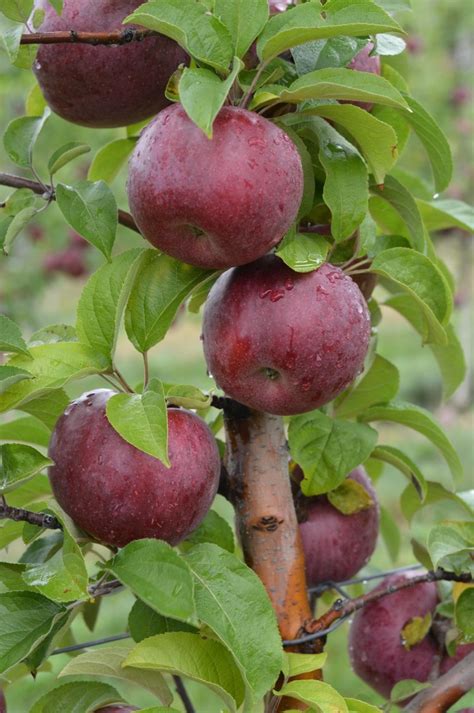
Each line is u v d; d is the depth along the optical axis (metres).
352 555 1.31
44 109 1.34
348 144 1.20
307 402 1.18
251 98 1.17
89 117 1.25
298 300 1.16
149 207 1.14
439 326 1.21
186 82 1.11
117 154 1.33
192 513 1.16
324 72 1.14
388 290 1.33
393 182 1.25
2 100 3.84
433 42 4.60
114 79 1.22
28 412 1.23
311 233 1.19
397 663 1.31
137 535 1.16
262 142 1.13
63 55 1.21
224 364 1.17
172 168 1.13
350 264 1.23
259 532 1.23
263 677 1.12
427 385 5.43
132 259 1.19
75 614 1.18
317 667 1.18
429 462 4.08
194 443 1.16
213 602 1.14
